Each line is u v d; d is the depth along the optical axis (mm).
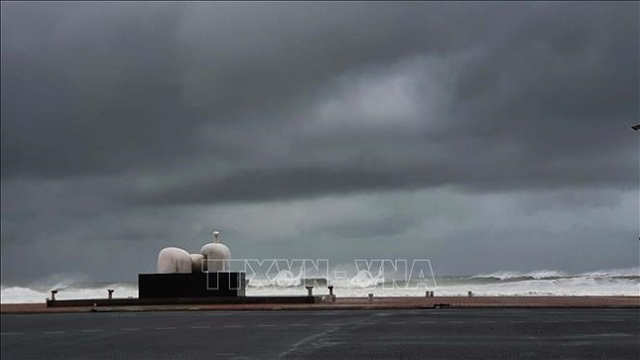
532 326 33469
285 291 87812
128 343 28406
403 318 40469
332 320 39531
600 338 27594
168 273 56500
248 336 30391
